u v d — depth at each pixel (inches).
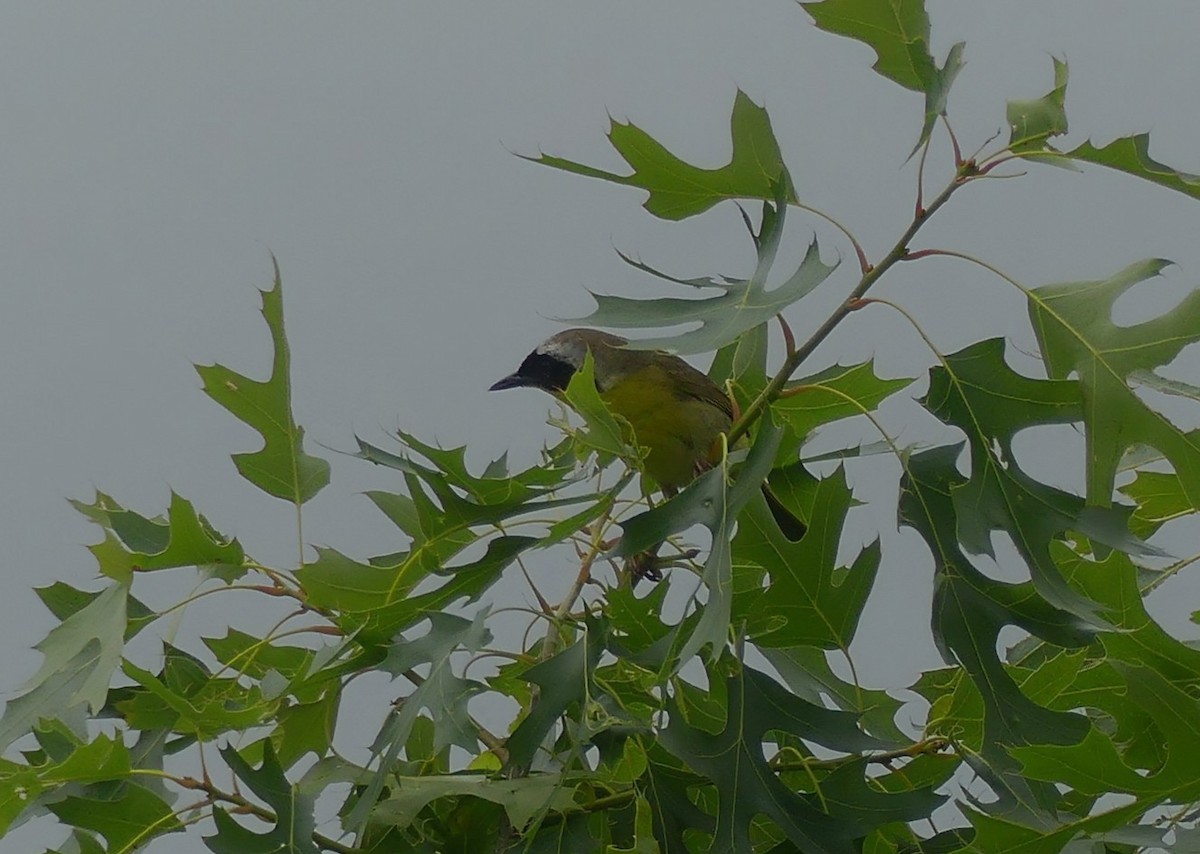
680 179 279.9
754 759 245.9
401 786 266.5
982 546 251.3
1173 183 248.7
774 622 265.7
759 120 277.4
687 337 241.8
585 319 257.1
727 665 265.4
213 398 270.7
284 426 272.2
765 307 242.8
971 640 252.4
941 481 260.4
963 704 271.3
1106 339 254.4
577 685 244.5
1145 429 250.1
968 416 258.7
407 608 254.7
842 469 265.0
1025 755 235.5
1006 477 254.8
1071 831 233.9
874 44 259.1
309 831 240.7
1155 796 232.1
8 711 257.1
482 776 283.4
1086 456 252.8
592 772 264.7
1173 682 259.4
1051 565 249.8
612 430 260.1
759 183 278.7
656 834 264.4
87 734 257.6
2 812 240.7
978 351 259.8
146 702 268.5
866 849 288.7
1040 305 260.4
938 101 255.0
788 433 306.0
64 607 290.4
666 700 241.8
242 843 238.2
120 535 273.7
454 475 249.8
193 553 262.5
